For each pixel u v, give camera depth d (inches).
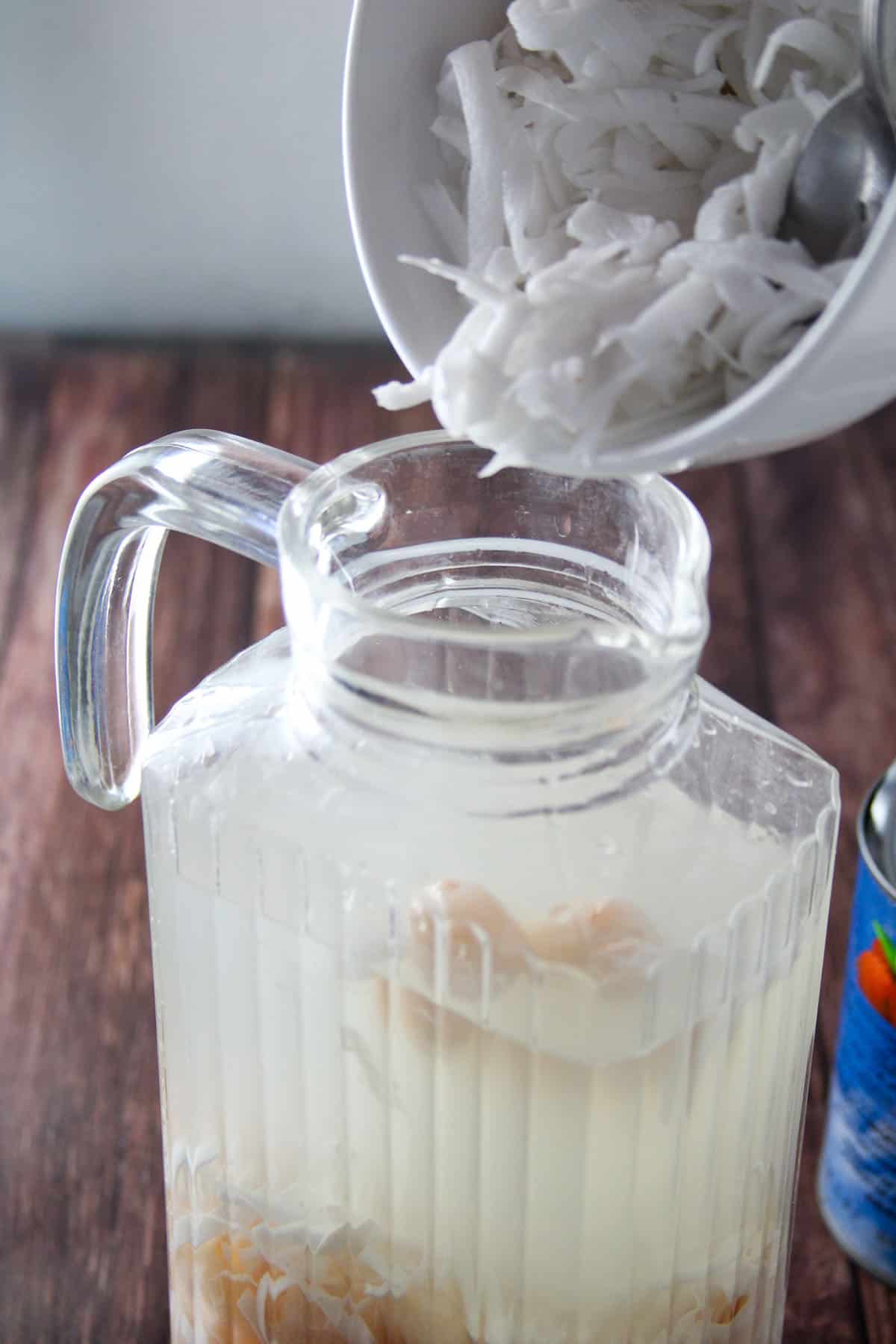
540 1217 21.6
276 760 21.9
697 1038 21.3
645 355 20.1
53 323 46.9
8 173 44.1
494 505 22.5
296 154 43.8
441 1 22.5
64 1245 27.0
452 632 20.3
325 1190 22.5
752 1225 23.2
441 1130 21.5
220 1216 23.5
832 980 30.1
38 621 36.1
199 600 36.0
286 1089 22.3
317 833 21.2
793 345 20.2
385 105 22.6
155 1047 29.2
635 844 21.1
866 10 20.8
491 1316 22.3
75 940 30.5
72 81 42.6
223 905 21.9
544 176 22.0
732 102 22.0
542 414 20.1
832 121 21.0
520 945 20.6
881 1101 25.9
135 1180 27.7
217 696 22.9
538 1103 21.1
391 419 41.3
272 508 22.5
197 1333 24.5
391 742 21.0
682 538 21.3
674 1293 22.7
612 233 21.1
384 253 22.4
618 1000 20.6
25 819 32.2
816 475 40.1
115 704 24.7
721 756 22.0
